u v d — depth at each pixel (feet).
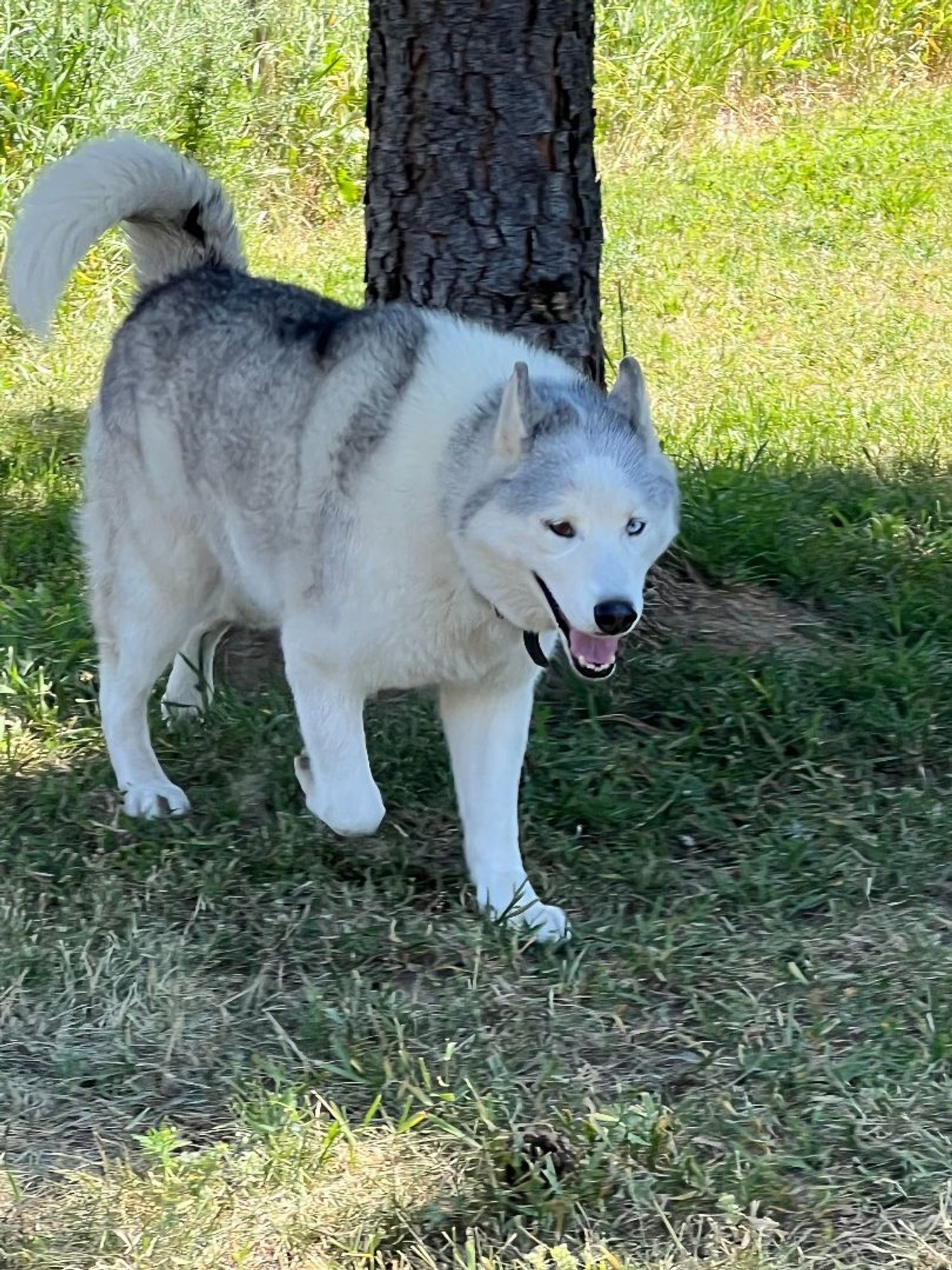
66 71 20.86
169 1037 10.23
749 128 27.63
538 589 10.34
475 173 12.28
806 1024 10.39
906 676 12.53
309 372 10.96
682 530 13.53
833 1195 9.57
